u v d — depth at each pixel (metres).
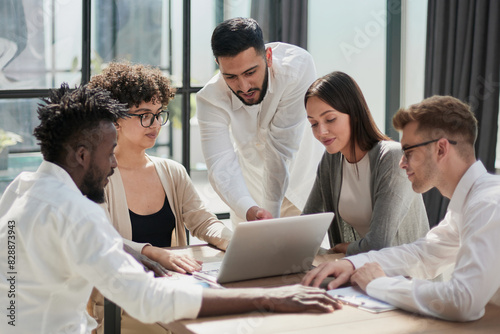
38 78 3.70
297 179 3.04
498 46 3.59
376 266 1.69
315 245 1.88
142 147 2.27
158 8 3.94
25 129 3.71
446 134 1.58
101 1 3.79
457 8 3.78
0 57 3.60
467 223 1.48
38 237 1.42
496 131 3.64
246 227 1.66
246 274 1.79
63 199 1.43
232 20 2.31
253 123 2.71
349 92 2.04
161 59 3.99
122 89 2.16
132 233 2.25
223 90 2.59
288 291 1.51
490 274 1.41
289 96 2.66
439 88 3.88
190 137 4.13
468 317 1.42
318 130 2.05
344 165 2.16
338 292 1.64
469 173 1.58
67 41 3.74
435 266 1.81
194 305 1.43
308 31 4.26
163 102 2.31
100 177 1.55
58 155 1.52
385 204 1.98
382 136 2.10
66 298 1.48
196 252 2.17
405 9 4.21
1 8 3.57
